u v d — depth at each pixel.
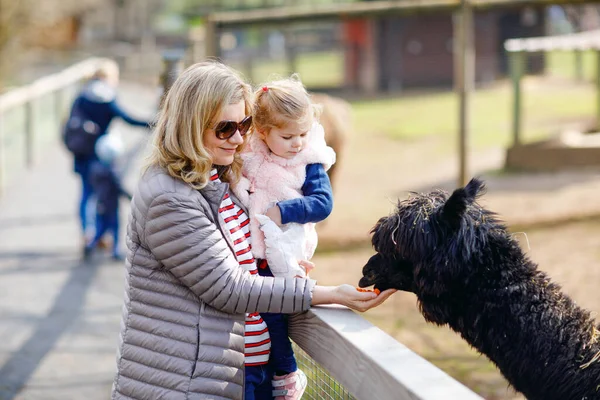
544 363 2.59
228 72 2.46
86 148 8.02
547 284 2.72
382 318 6.18
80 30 40.41
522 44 12.66
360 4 8.22
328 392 2.74
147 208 2.40
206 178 2.42
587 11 15.01
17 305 6.62
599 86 13.91
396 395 1.89
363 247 8.30
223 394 2.41
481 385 4.76
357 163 14.30
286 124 2.57
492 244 2.70
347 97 26.11
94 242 8.01
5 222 9.77
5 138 11.88
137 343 2.42
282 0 25.31
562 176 11.82
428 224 2.63
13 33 23.41
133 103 21.70
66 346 5.74
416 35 27.28
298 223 2.58
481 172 12.59
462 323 2.70
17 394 4.91
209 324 2.40
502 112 19.28
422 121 19.41
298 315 2.57
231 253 2.43
